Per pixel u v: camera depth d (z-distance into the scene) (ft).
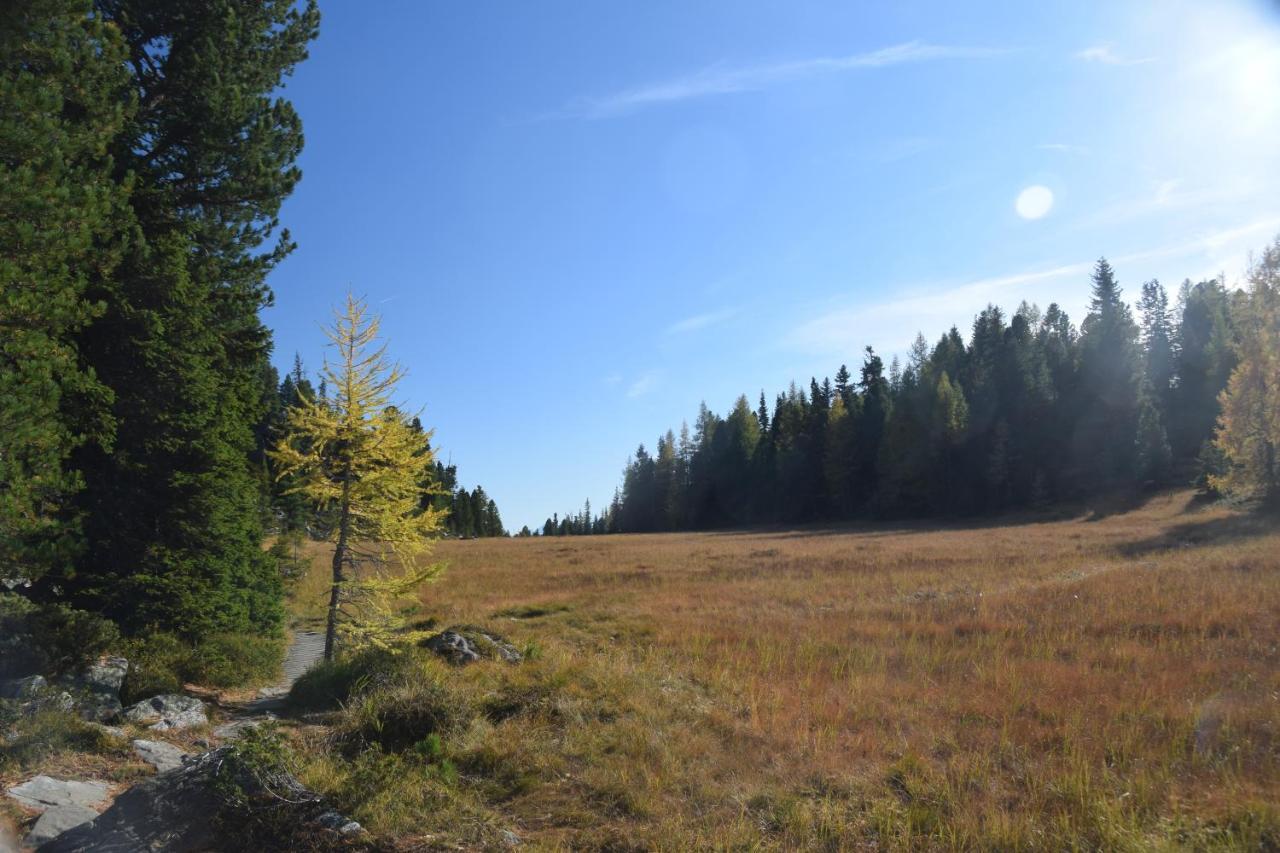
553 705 32.07
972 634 52.01
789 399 372.17
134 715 31.48
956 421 244.42
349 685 37.73
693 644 52.13
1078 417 233.96
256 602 57.52
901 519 250.78
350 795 22.16
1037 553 106.83
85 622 35.70
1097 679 36.60
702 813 22.12
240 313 57.98
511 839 20.04
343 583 46.70
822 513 289.53
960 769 24.85
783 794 23.11
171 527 45.68
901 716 32.55
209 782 20.34
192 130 51.13
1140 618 51.57
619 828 21.16
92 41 34.71
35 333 29.01
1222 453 182.60
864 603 71.46
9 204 27.50
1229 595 54.70
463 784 24.54
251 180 53.26
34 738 24.89
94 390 38.83
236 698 41.27
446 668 40.45
